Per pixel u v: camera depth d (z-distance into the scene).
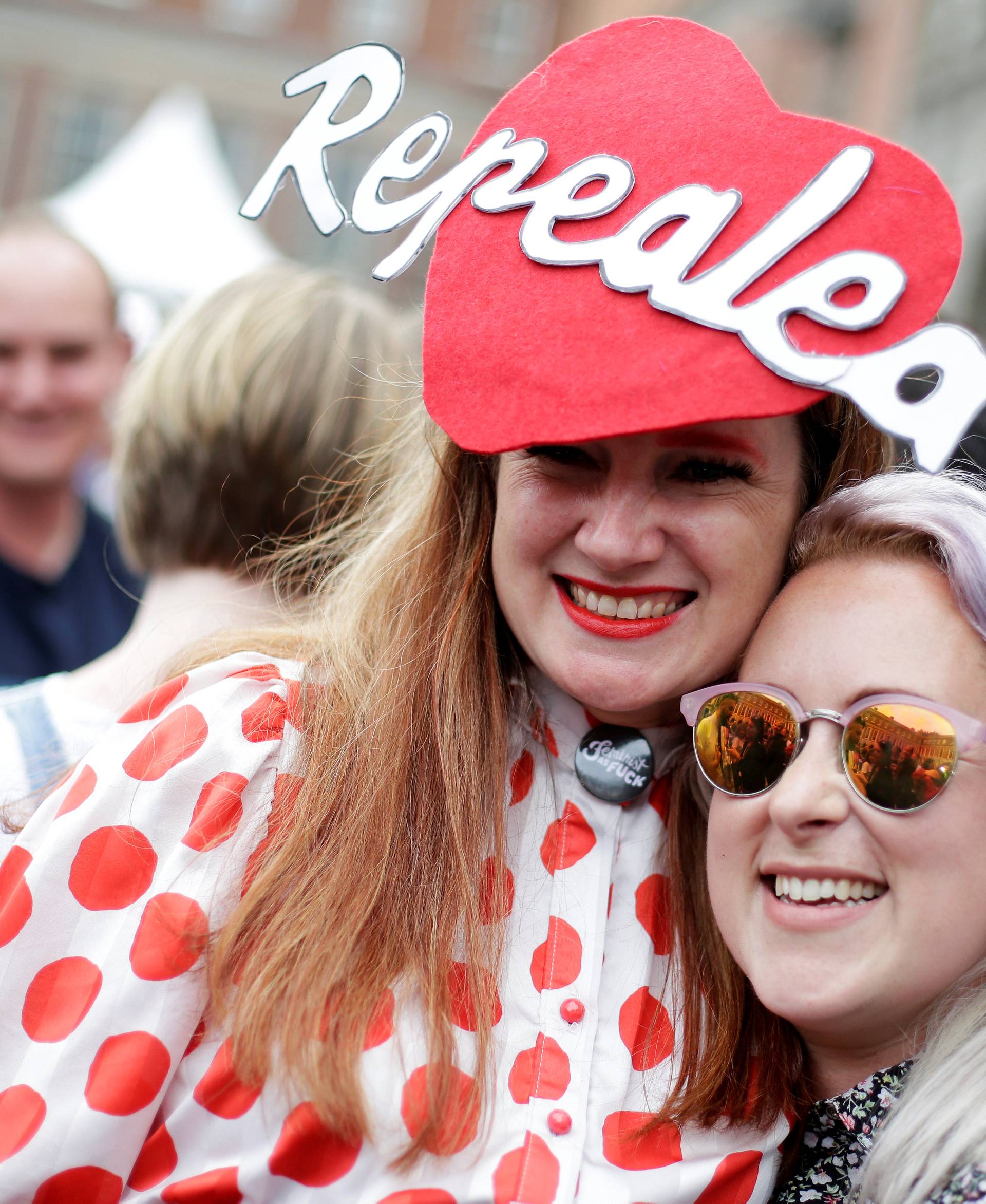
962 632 1.10
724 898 1.17
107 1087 1.11
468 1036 1.15
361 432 1.67
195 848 1.17
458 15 20.27
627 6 17.84
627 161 1.11
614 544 1.11
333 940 1.15
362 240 17.92
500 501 1.20
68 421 2.52
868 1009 1.10
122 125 20.83
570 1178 1.11
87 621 2.51
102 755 1.23
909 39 11.43
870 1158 1.09
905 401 1.02
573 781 1.28
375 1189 1.09
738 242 1.05
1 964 1.15
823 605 1.14
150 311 2.85
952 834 1.06
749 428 1.11
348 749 1.23
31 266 2.51
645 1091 1.18
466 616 1.27
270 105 20.64
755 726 1.13
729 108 1.11
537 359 1.07
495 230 1.15
